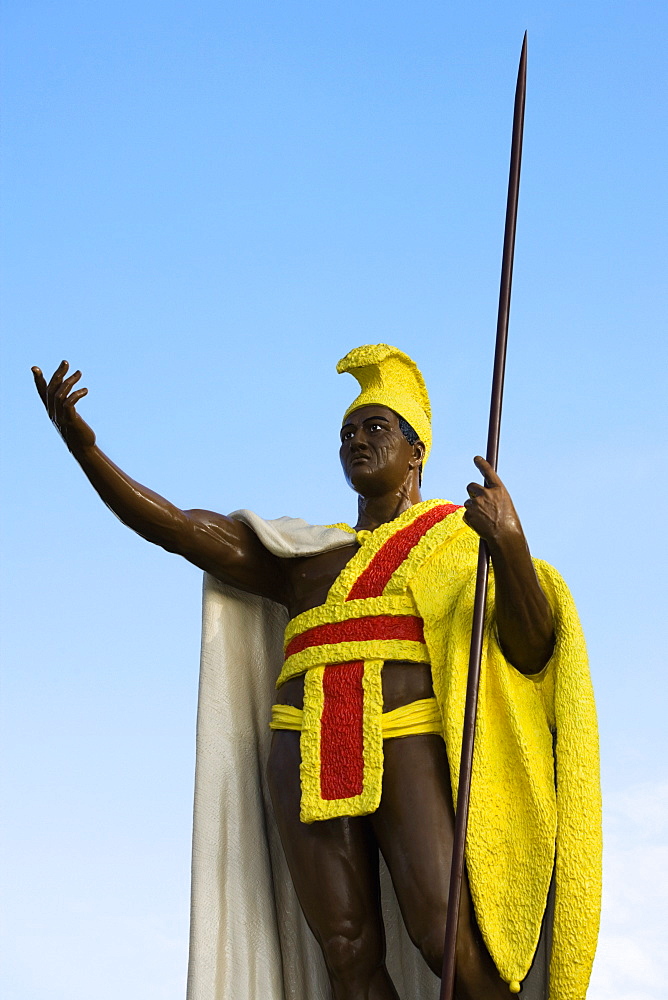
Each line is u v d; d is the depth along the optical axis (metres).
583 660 14.59
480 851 14.39
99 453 15.66
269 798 16.14
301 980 15.79
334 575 15.90
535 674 14.86
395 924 15.77
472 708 14.10
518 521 14.28
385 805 14.77
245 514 16.31
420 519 15.95
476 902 14.28
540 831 14.34
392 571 15.53
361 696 15.08
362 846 15.06
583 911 14.16
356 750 14.91
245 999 15.41
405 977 15.70
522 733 14.57
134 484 15.84
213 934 15.48
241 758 16.14
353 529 16.48
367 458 16.28
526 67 15.71
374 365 16.59
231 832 15.88
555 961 14.14
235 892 15.71
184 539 16.08
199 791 15.90
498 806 14.52
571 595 14.77
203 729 16.09
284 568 16.31
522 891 14.30
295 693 15.53
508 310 14.88
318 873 14.98
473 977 14.23
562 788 14.36
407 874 14.48
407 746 14.83
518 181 15.31
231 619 16.55
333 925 14.88
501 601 14.55
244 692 16.39
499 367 14.70
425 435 16.59
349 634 15.32
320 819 14.84
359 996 14.83
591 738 14.43
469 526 14.54
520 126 15.50
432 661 15.04
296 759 15.26
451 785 14.61
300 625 15.66
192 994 15.27
